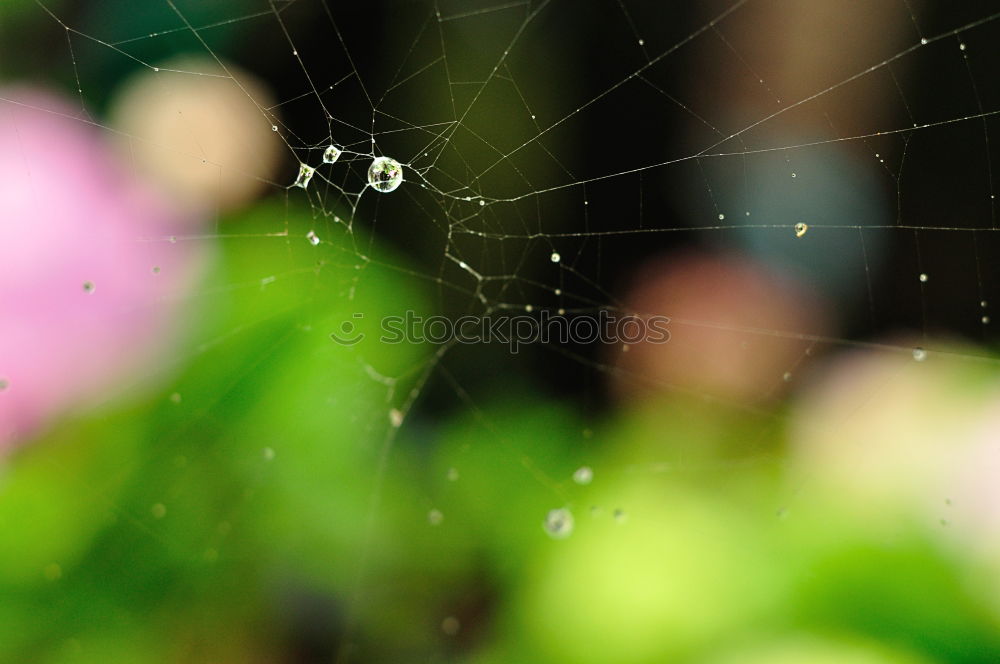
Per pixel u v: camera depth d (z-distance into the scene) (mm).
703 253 274
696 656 253
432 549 264
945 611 250
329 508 260
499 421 274
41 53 261
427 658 259
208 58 265
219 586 257
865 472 263
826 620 252
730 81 265
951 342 269
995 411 262
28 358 252
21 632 250
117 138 261
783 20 263
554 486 268
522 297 278
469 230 273
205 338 259
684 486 266
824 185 266
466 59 267
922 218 266
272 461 259
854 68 263
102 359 255
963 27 261
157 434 257
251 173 266
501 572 262
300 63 265
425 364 275
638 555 258
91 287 256
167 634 254
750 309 275
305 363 260
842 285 272
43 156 257
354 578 260
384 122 266
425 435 273
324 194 269
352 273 270
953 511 255
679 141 266
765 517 259
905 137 264
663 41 266
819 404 272
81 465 253
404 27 267
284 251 266
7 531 251
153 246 260
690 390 276
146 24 264
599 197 269
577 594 258
